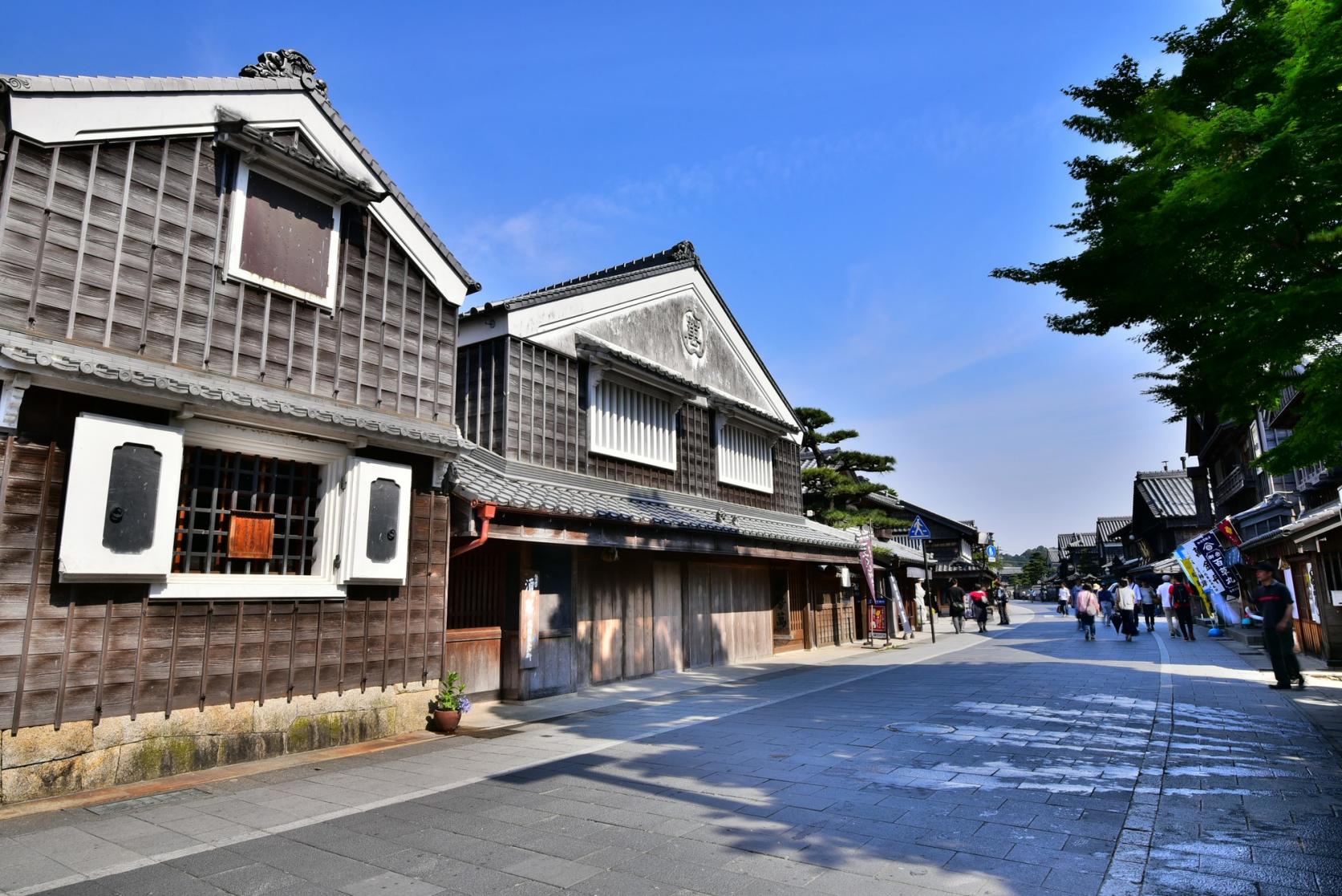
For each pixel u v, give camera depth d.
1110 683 12.59
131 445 6.22
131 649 6.30
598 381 14.09
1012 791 5.91
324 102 8.40
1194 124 6.45
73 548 5.81
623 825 5.19
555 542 10.58
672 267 16.61
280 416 7.05
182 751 6.56
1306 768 6.47
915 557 29.50
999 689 12.01
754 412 18.78
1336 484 18.17
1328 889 3.91
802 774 6.55
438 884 4.16
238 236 7.48
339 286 8.48
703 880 4.16
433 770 6.85
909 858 4.46
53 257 6.16
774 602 19.94
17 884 4.16
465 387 12.62
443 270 9.66
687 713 10.08
